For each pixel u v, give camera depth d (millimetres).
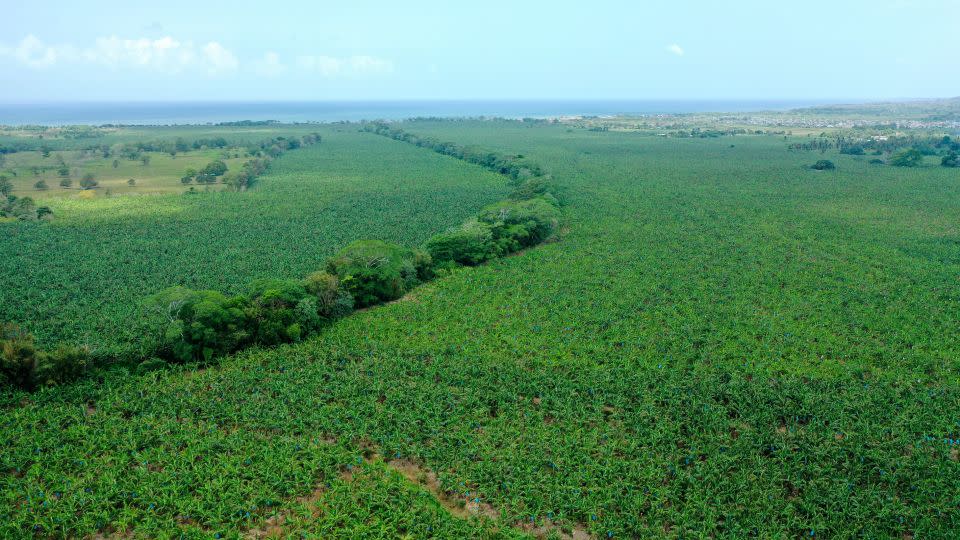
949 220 141500
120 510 45188
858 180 197875
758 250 115062
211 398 60125
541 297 89750
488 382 62812
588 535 44125
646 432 54281
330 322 80312
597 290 92875
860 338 74750
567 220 141000
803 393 60531
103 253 114000
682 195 173500
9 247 116562
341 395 60625
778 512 44844
